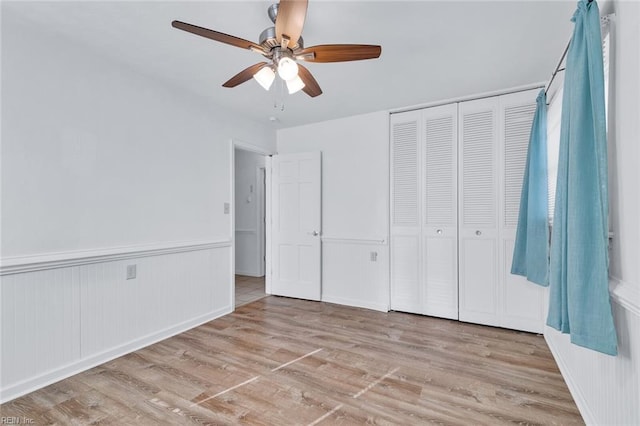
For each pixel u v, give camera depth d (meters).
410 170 3.57
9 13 1.88
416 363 2.39
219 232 3.48
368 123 3.78
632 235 1.21
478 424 1.70
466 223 3.27
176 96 3.02
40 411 1.81
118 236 2.53
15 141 1.97
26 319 2.00
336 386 2.07
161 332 2.84
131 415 1.77
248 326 3.18
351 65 2.54
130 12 1.87
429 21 1.94
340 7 1.79
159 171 2.86
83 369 2.27
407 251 3.58
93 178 2.37
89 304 2.33
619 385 1.31
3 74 1.92
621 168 1.30
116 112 2.53
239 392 2.00
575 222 1.34
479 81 2.86
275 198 4.36
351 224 3.89
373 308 3.73
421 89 3.04
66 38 2.17
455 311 3.32
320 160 4.05
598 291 1.27
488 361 2.42
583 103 1.36
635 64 1.18
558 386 2.07
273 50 1.82
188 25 1.51
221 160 3.52
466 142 3.27
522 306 3.02
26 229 2.02
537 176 2.66
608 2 1.41
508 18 1.91
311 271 4.11
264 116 3.89
